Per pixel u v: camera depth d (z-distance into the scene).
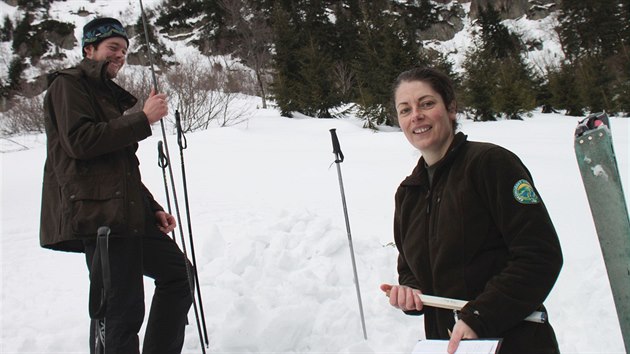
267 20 39.97
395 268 4.22
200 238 5.38
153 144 14.62
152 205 2.62
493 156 1.47
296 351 3.07
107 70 2.46
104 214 2.17
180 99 21.91
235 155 13.12
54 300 3.74
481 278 1.48
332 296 3.63
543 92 33.56
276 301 3.46
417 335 3.27
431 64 24.84
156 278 2.56
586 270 4.29
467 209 1.49
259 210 6.98
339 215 6.68
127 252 2.25
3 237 5.69
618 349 3.12
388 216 6.58
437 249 1.55
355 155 13.29
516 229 1.39
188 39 54.06
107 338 2.21
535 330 1.42
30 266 4.58
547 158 11.49
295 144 15.91
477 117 27.19
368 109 23.56
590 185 1.33
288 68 28.64
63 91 2.20
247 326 3.02
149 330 2.53
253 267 3.74
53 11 58.75
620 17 43.00
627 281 1.29
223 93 27.66
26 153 14.30
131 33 54.28
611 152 1.30
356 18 45.03
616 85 31.70
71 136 2.11
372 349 3.11
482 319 1.33
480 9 54.94
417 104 1.67
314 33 37.72
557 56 50.00
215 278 3.69
